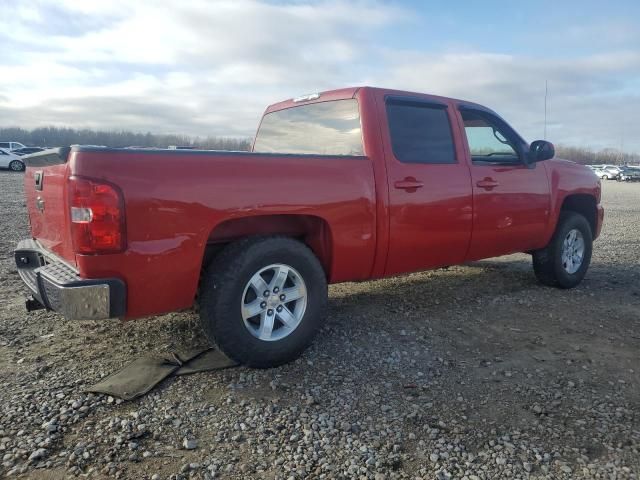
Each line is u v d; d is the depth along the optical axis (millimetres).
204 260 3643
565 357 3996
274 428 2938
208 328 3426
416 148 4422
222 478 2520
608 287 6086
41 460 2613
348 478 2547
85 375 3506
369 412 3139
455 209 4586
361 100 4238
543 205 5480
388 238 4145
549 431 2969
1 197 15938
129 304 3049
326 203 3750
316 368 3686
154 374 3486
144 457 2658
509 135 5336
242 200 3348
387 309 5055
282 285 3643
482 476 2576
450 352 4055
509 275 6598
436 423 3039
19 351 3896
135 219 2975
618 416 3131
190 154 3182
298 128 4965
